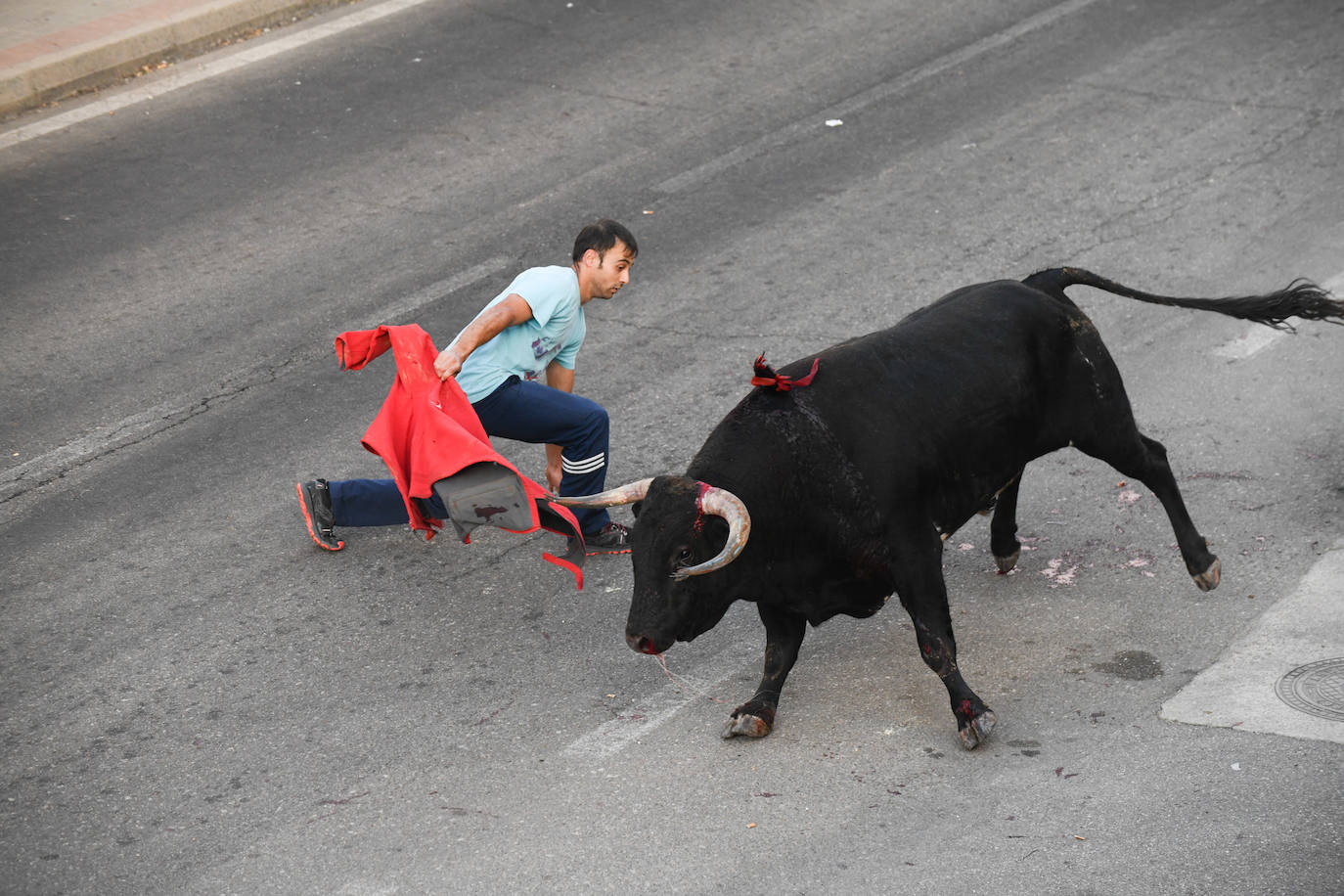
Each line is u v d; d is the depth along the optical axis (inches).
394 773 352.5
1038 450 373.7
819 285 592.4
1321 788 323.6
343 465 490.6
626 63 823.7
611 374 538.3
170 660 399.2
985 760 344.2
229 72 821.2
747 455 328.8
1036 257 600.4
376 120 759.7
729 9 899.4
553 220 653.3
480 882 315.3
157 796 347.9
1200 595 400.5
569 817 334.0
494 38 859.4
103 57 810.8
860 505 335.6
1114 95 756.0
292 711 377.4
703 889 309.0
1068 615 397.4
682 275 608.7
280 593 428.1
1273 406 487.8
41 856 329.7
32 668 397.4
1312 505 433.7
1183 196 644.1
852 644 393.4
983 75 791.7
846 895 304.5
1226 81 762.2
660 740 359.6
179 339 570.9
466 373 418.9
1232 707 354.0
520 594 425.7
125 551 449.4
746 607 411.8
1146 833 315.6
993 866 309.7
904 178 682.2
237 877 320.8
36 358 559.5
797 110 759.7
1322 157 669.3
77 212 674.8
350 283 608.1
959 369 350.6
